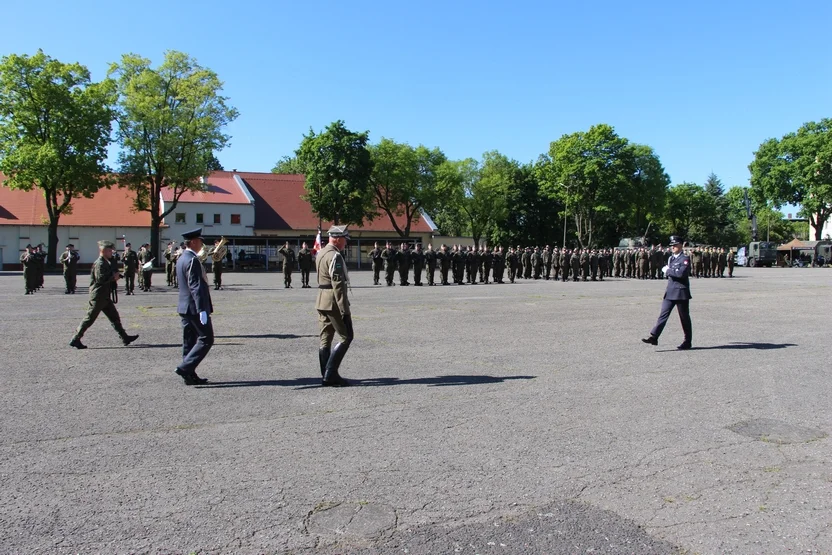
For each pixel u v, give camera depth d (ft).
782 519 12.99
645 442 17.78
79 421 19.42
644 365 28.99
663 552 11.58
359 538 12.01
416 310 53.36
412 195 191.83
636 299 65.77
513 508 13.41
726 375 26.89
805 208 221.25
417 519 12.84
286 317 47.50
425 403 21.84
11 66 133.18
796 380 25.99
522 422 19.63
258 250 164.14
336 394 23.07
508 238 247.70
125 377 25.84
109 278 32.86
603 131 212.43
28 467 15.51
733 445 17.58
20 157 130.52
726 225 311.88
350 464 15.85
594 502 13.75
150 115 143.74
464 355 31.27
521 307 56.34
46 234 173.06
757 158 235.81
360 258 178.40
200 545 11.71
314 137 176.55
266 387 24.13
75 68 141.08
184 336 25.21
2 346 33.42
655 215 255.09
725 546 11.82
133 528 12.34
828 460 16.47
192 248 24.89
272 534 12.14
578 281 109.81
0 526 12.39
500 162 252.62
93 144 141.18
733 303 61.52
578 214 229.04
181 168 152.05
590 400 22.40
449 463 15.97
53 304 59.06
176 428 18.76
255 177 215.92
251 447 17.08
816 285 93.61
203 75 150.51
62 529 12.29
